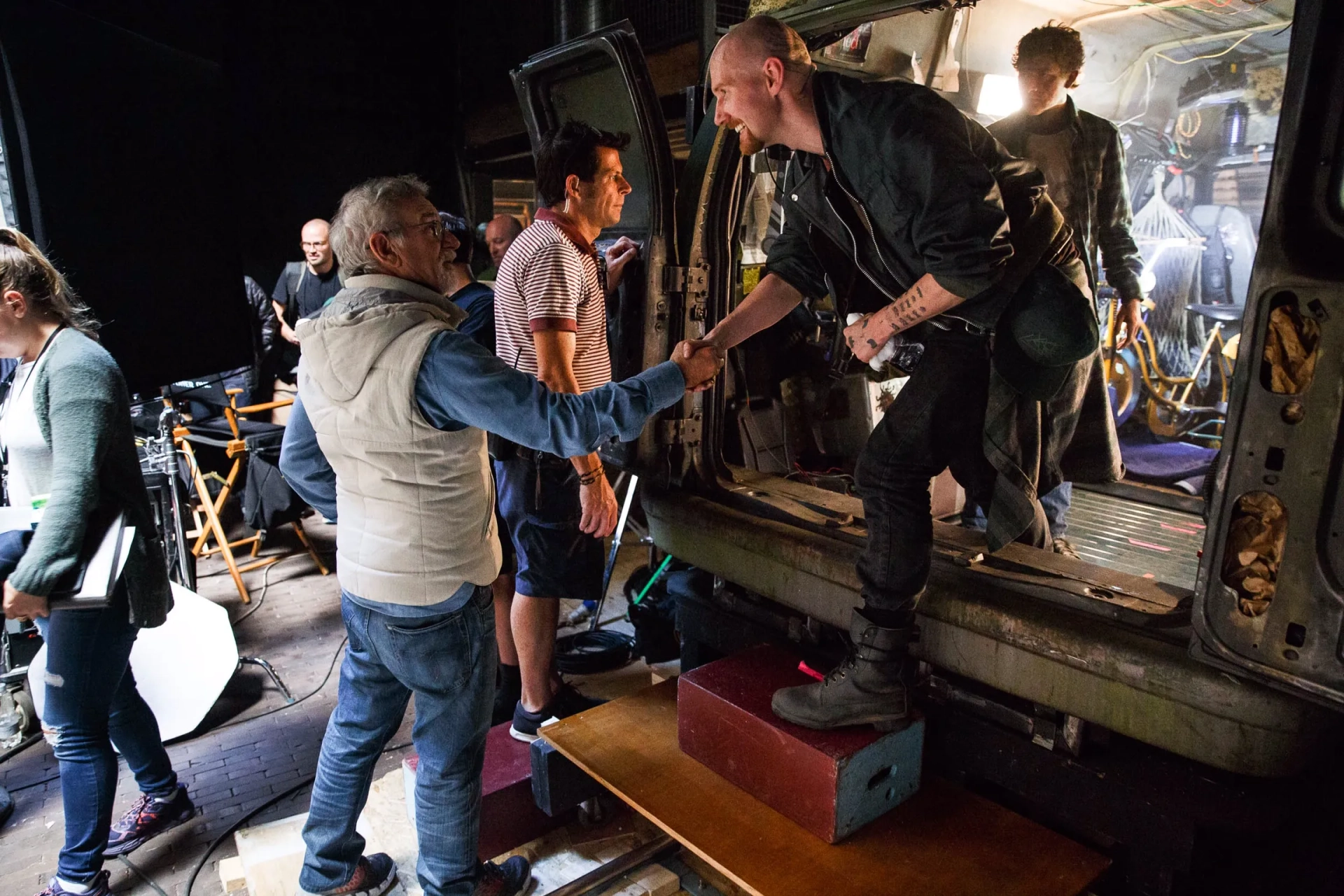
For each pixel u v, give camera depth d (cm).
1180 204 445
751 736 203
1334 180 132
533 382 165
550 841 234
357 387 166
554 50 260
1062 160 284
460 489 175
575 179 240
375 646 181
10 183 327
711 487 270
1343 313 131
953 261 162
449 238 184
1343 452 134
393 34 651
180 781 293
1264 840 188
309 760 306
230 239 452
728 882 217
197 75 431
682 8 437
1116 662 170
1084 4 368
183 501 439
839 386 346
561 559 254
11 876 251
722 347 202
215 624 329
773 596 239
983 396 189
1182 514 386
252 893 215
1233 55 402
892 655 189
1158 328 460
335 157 641
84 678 222
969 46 344
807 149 186
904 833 192
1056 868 181
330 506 210
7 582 198
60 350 214
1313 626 140
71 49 344
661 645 329
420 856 200
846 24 215
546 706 265
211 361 434
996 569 202
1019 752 195
